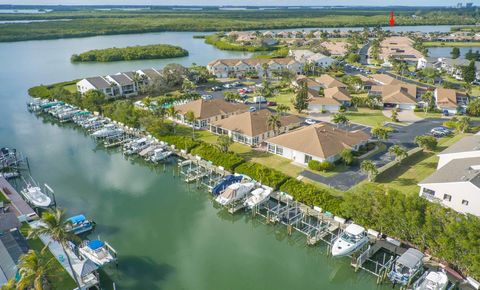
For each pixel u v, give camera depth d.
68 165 74.25
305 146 68.50
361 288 42.84
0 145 84.31
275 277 44.22
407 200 44.69
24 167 72.69
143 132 89.38
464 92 120.88
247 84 145.50
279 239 51.94
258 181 62.38
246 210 57.50
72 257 43.69
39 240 46.75
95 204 59.38
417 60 191.50
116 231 52.25
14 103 119.00
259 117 83.06
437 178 51.75
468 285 40.31
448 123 91.50
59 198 60.97
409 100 109.12
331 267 46.47
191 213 57.84
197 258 47.12
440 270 42.12
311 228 51.16
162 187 65.81
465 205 48.44
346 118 90.69
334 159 68.94
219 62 160.38
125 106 95.75
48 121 102.75
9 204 54.91
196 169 69.88
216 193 60.59
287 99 120.25
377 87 124.19
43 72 171.25
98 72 171.88
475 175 49.25
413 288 39.44
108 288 41.22
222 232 53.25
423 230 42.19
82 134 92.94
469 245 38.22
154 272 44.16
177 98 115.94
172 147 78.88
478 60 175.38
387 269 42.16
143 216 56.38
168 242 50.22
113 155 80.12
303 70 165.88
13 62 195.88
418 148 74.19
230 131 82.12
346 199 49.62
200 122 90.00
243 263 46.50
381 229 47.44
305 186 56.75
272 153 74.50
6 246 42.56
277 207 56.31
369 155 72.69
